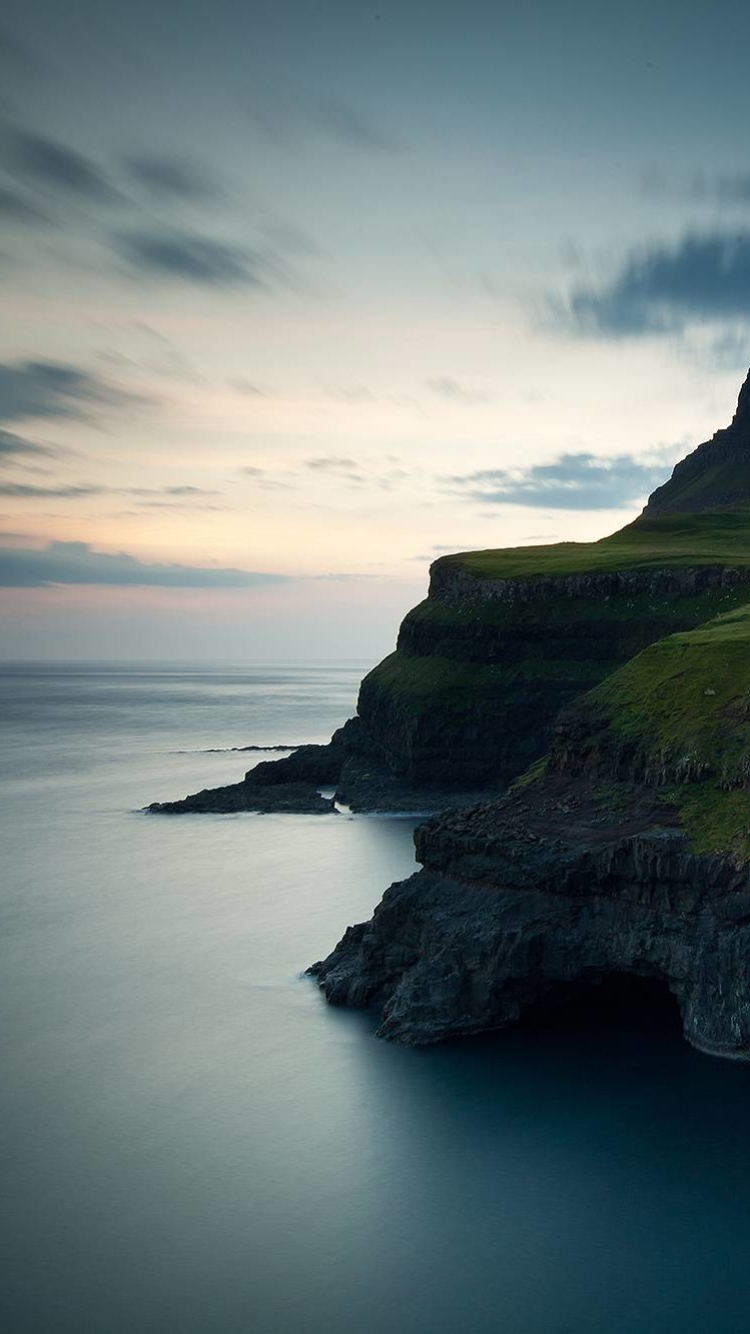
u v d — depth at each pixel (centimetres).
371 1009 8662
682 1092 7112
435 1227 5753
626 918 8088
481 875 8562
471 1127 6719
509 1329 5028
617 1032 8106
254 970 9569
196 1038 8088
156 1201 6000
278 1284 5322
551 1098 7075
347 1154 6456
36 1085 7356
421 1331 5009
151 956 9969
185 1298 5219
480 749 19038
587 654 19338
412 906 8744
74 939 10506
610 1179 6162
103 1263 5472
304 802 18300
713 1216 5856
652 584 19500
